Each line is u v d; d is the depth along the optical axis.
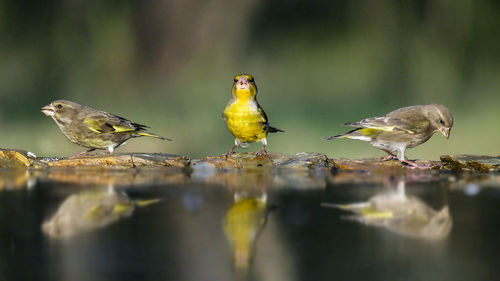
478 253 6.09
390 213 7.57
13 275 5.35
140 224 6.95
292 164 11.41
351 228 6.86
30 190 8.80
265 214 7.41
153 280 5.32
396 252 6.10
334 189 8.97
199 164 11.58
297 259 5.90
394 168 11.48
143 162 11.48
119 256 5.88
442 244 6.29
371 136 12.48
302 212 7.61
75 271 5.43
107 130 12.83
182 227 6.83
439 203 8.00
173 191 8.79
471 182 9.62
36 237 6.48
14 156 11.38
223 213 7.45
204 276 5.43
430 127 12.31
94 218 7.24
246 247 6.15
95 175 10.32
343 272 5.57
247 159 11.77
